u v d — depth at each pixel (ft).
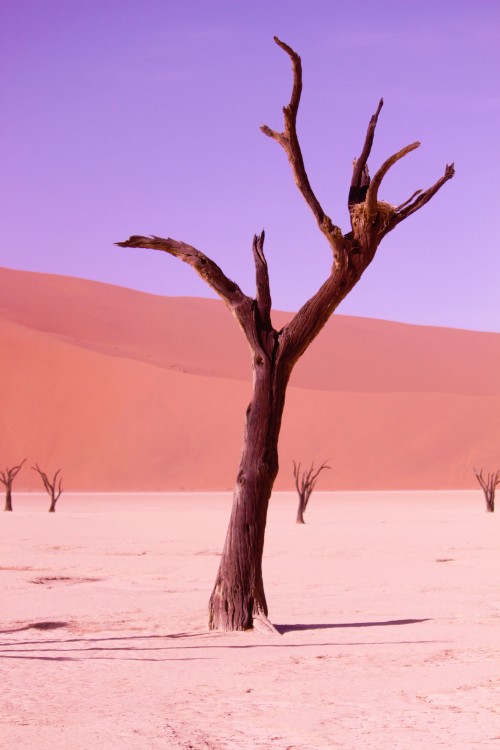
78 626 40.14
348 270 41.19
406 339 498.28
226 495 248.32
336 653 32.81
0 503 194.18
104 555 75.46
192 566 67.05
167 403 317.22
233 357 456.04
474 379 470.39
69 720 22.36
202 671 29.17
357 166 42.24
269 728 21.57
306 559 73.51
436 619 42.45
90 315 461.37
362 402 324.80
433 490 283.18
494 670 29.22
